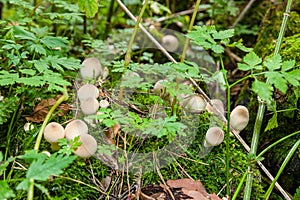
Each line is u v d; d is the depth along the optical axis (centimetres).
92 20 127
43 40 85
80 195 75
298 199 81
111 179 78
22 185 60
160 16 141
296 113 89
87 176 78
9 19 99
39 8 106
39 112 86
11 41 84
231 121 84
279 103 90
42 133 77
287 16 79
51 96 86
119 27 138
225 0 121
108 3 141
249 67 71
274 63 71
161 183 78
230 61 124
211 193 80
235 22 126
